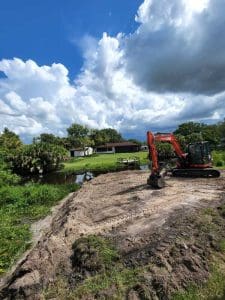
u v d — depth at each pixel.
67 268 7.75
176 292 6.27
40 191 19.12
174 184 16.83
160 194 14.25
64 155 41.56
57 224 12.71
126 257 7.67
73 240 9.45
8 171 25.97
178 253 7.32
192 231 8.42
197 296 6.18
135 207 12.23
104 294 6.43
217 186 15.32
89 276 7.18
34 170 37.59
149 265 7.06
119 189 17.66
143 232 8.94
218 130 70.44
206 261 7.13
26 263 8.10
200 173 18.61
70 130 97.44
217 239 8.00
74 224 11.00
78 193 18.55
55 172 39.09
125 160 42.03
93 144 95.62
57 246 9.03
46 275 7.54
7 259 9.72
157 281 6.50
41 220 14.75
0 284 8.20
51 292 6.85
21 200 17.72
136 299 6.18
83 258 7.77
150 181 16.05
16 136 72.56
